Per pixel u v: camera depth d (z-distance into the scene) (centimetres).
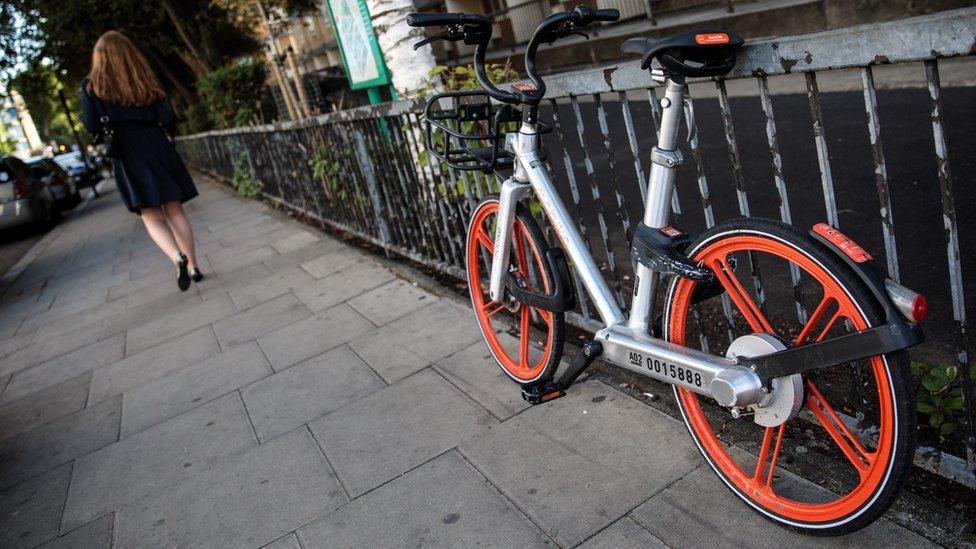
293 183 812
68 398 423
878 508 164
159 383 409
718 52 190
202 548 245
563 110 1223
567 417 269
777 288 369
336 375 359
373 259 549
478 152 268
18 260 1174
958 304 171
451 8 2181
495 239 285
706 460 213
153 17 1864
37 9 1942
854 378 206
